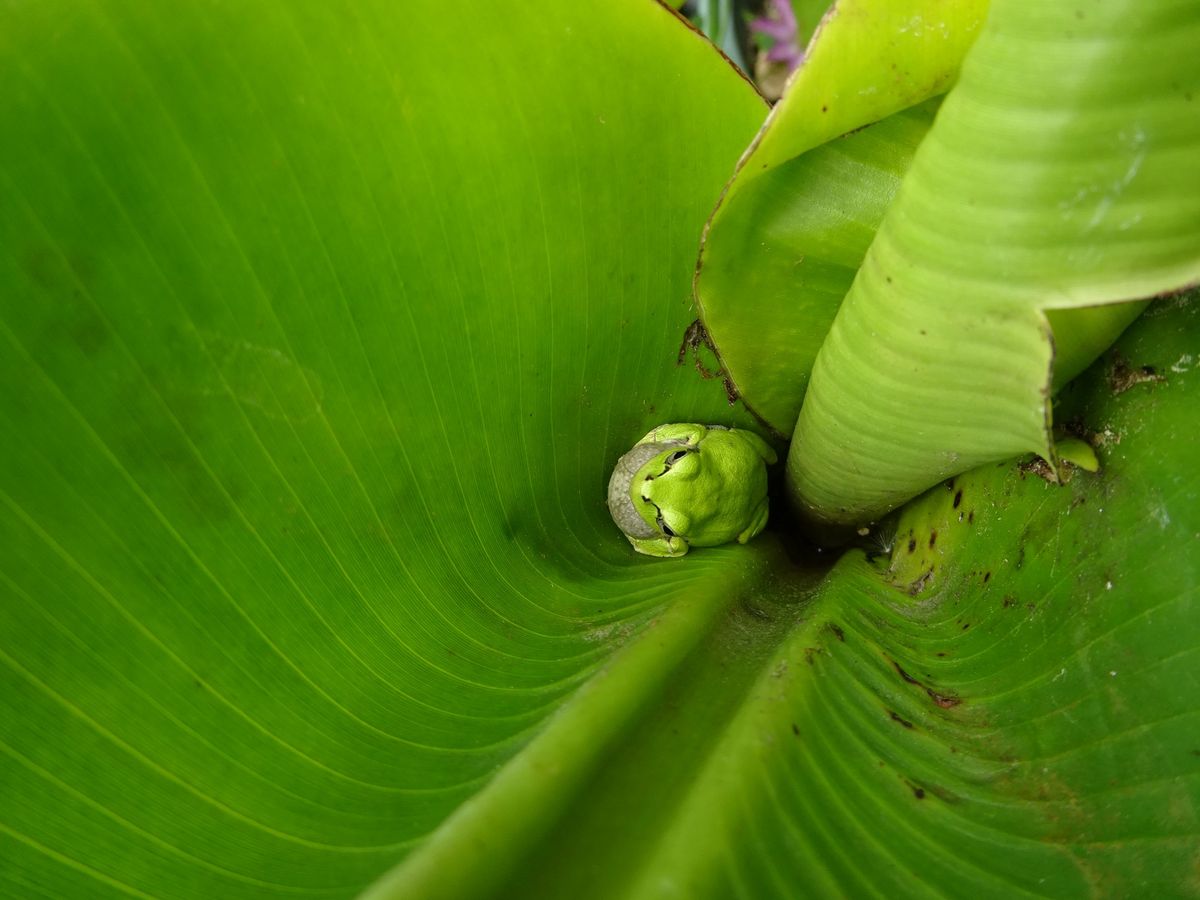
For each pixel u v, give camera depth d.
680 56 0.15
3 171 0.10
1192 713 0.11
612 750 0.11
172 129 0.11
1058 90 0.10
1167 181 0.10
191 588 0.12
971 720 0.14
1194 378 0.12
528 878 0.10
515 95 0.14
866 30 0.12
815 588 0.19
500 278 0.15
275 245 0.12
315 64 0.12
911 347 0.13
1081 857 0.11
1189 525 0.12
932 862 0.12
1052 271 0.11
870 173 0.15
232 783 0.12
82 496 0.11
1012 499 0.15
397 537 0.15
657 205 0.17
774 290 0.17
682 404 0.20
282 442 0.13
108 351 0.11
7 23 0.10
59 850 0.11
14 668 0.11
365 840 0.11
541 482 0.18
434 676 0.14
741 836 0.11
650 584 0.17
